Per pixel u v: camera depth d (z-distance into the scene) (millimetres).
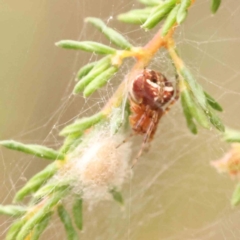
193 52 188
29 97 197
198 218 200
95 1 189
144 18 157
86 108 178
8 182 189
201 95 151
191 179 199
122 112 155
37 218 154
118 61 155
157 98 156
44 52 197
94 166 156
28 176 188
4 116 196
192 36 188
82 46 155
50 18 195
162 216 200
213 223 198
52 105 195
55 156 155
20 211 156
